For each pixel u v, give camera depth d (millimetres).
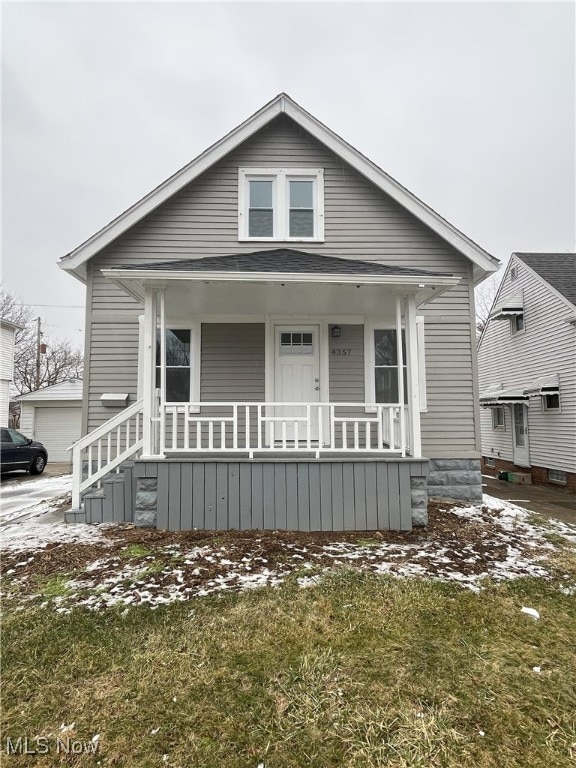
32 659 2551
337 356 7316
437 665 2502
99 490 5938
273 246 7289
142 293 6043
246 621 2959
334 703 2182
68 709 2152
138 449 5984
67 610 3139
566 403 10789
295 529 5059
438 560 4168
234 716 2102
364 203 7387
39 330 27406
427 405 7242
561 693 2281
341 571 3816
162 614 3061
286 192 7395
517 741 1962
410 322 5590
